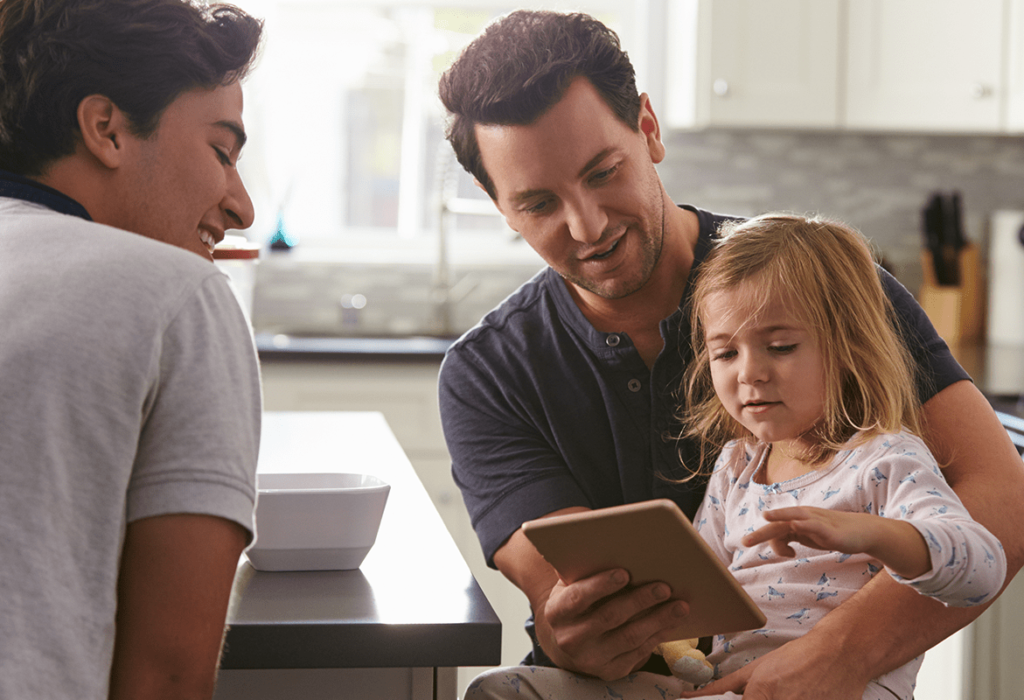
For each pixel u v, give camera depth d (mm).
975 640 2111
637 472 1317
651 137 1295
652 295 1316
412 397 3229
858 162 3814
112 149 942
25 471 763
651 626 1005
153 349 808
